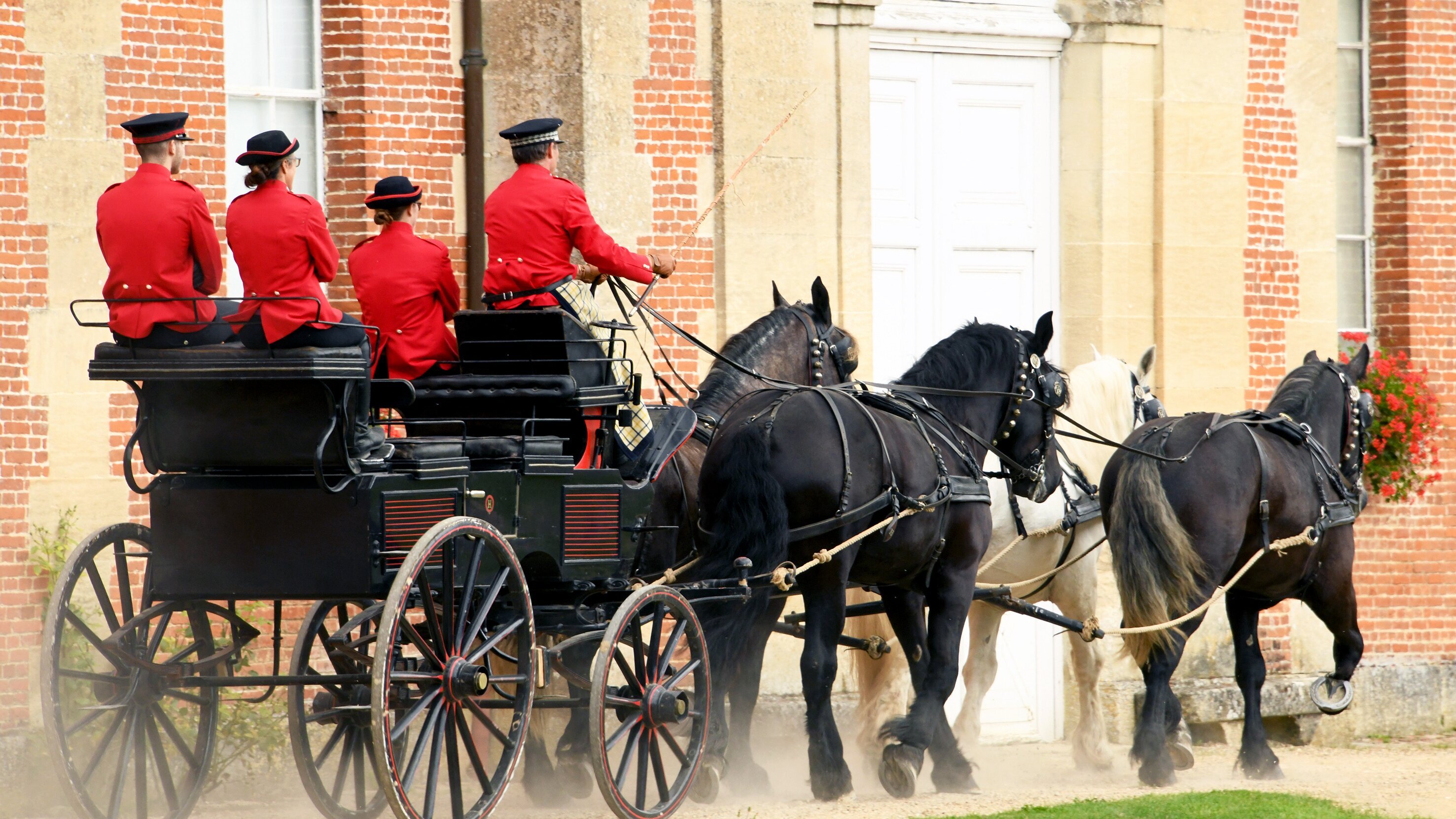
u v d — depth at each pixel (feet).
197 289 52.31
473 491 53.52
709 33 90.22
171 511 52.90
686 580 63.36
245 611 76.84
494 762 76.23
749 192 90.74
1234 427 73.97
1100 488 79.05
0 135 73.77
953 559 66.69
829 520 61.00
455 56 86.99
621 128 87.45
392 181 61.16
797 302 74.38
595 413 58.49
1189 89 104.37
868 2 94.48
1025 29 101.76
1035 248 103.30
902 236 99.09
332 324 50.62
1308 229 108.47
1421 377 110.83
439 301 61.16
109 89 76.64
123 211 51.67
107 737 55.01
